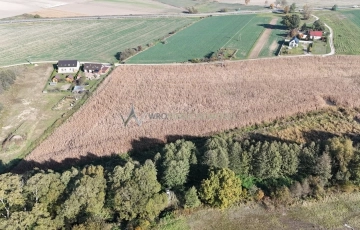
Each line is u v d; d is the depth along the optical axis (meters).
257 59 143.88
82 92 123.19
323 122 99.88
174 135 96.00
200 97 116.00
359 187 73.38
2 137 100.75
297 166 75.19
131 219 64.44
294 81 124.94
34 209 58.28
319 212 69.44
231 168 75.50
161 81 128.38
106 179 68.31
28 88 128.00
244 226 66.94
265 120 101.19
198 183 73.12
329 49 152.12
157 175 73.12
